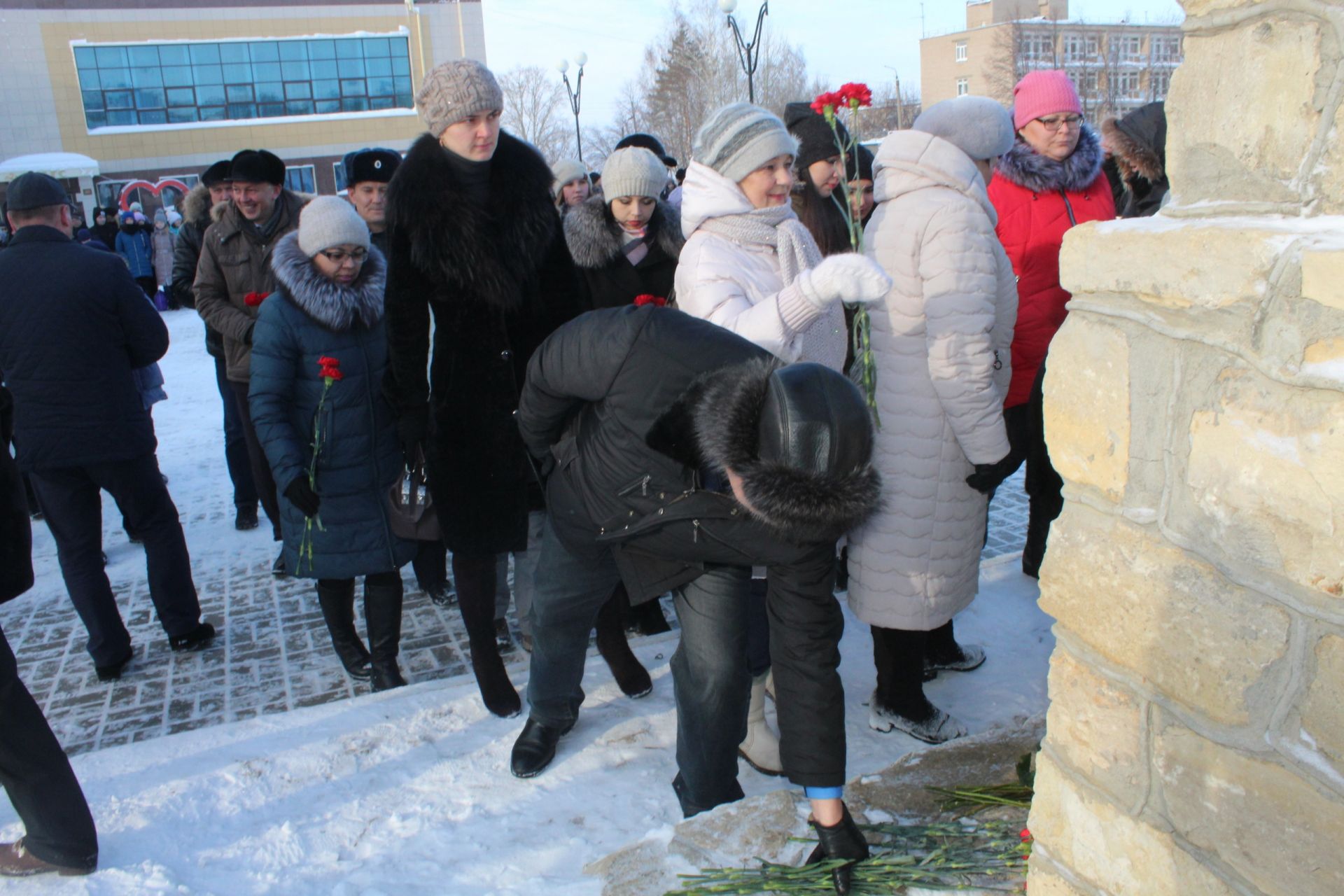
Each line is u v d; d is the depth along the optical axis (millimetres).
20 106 28938
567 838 2391
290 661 3951
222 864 2357
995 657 3291
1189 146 1259
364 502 3391
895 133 2602
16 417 3541
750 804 2162
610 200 3748
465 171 2902
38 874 2307
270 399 3279
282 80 30656
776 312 2289
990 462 2510
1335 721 1098
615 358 2068
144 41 29328
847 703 3016
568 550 2432
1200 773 1277
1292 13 1097
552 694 2668
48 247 3537
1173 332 1229
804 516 1619
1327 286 1036
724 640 2203
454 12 31562
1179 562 1270
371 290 3391
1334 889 1122
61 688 3797
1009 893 1784
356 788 2656
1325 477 1068
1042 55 47125
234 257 4609
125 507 3812
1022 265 3621
